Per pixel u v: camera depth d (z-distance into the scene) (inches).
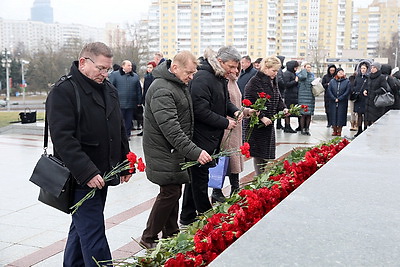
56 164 111.0
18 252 148.0
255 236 48.8
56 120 109.2
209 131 159.8
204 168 159.6
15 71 2308.1
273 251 44.9
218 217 86.5
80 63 113.8
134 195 217.5
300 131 447.8
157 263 77.3
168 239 88.1
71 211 114.0
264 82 201.0
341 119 408.2
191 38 2522.1
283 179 108.3
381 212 57.3
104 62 112.7
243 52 2427.4
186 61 135.6
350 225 52.4
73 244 122.4
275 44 2443.4
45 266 137.1
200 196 160.9
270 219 54.0
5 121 611.2
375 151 108.7
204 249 73.5
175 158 139.1
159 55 409.7
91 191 108.9
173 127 132.9
